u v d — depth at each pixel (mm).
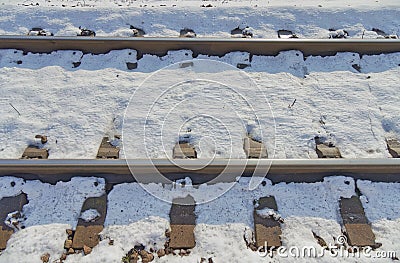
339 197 3590
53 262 3174
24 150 3947
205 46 4945
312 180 3707
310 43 4898
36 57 4906
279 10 5551
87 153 3912
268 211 3465
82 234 3334
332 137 4074
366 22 5461
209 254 3229
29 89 4539
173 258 3213
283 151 3949
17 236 3309
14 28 5371
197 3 5805
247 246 3301
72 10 5527
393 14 5570
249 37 5262
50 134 4086
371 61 4883
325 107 4359
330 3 5770
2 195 3557
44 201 3553
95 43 4906
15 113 4281
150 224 3385
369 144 4023
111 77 4656
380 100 4434
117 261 3164
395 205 3545
